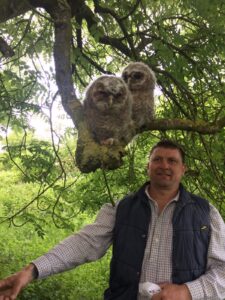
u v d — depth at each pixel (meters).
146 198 1.16
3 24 2.01
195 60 1.93
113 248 1.16
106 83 1.42
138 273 1.11
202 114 1.86
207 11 1.62
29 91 1.80
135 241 1.12
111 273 1.16
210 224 1.14
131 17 1.87
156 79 1.77
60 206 2.14
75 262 1.15
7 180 5.56
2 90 1.79
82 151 0.99
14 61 1.87
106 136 1.36
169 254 1.10
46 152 1.90
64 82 1.14
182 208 1.13
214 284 1.08
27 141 2.18
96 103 1.38
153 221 1.13
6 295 1.05
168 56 1.74
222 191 1.92
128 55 1.91
